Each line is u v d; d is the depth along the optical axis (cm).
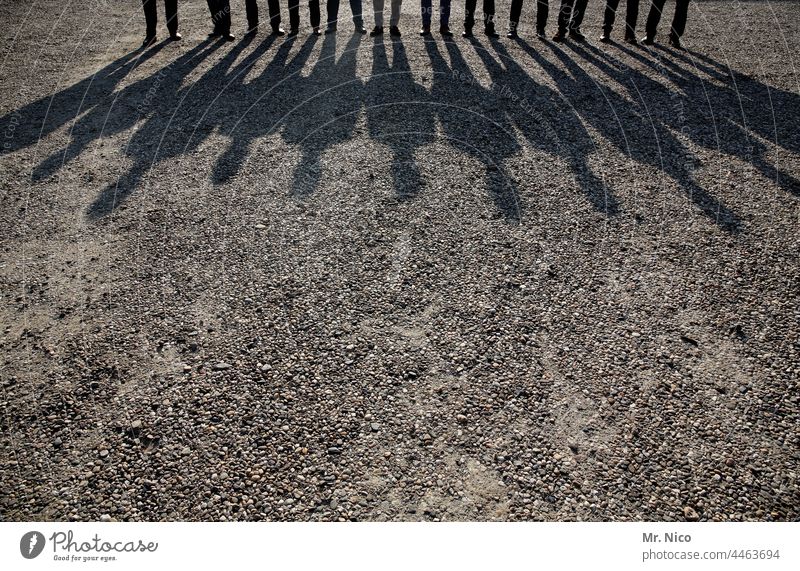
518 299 390
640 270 415
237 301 392
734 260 423
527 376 334
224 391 326
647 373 336
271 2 873
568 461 288
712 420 307
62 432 304
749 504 268
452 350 352
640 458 289
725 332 363
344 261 427
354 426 306
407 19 959
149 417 312
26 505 271
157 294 399
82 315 382
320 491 275
